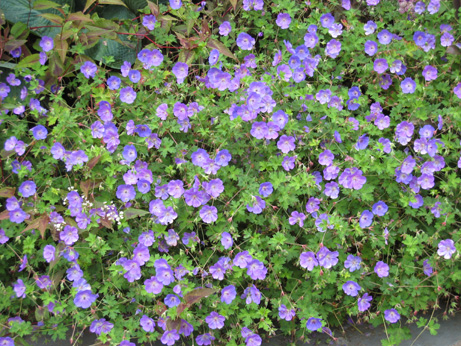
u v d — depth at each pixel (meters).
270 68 2.65
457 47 2.78
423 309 2.59
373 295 2.65
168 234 2.50
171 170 2.51
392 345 2.53
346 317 2.70
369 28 2.82
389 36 2.77
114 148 2.56
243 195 2.46
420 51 2.80
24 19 2.88
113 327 2.43
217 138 2.55
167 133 2.63
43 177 2.62
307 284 2.54
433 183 2.60
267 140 2.54
